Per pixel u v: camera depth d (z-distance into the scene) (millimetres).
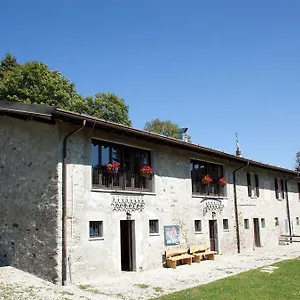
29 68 26922
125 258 14891
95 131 12312
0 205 12555
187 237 15891
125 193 13148
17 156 12352
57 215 10883
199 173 17719
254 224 22172
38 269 11070
